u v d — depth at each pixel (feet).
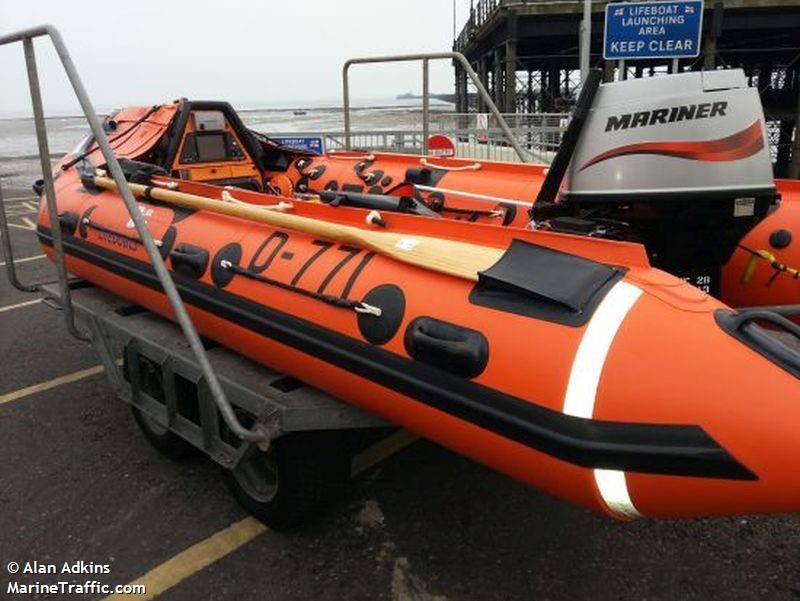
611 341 5.76
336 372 7.77
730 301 11.08
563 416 5.74
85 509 9.82
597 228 8.02
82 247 12.79
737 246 9.36
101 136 7.79
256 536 9.14
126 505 9.89
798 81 65.67
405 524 9.29
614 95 7.95
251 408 8.46
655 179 7.83
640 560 8.46
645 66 76.18
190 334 7.71
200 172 15.47
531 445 5.97
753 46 71.82
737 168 7.75
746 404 5.34
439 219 7.84
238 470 9.27
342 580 8.25
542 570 8.32
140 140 15.02
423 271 7.30
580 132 8.24
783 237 10.32
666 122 7.72
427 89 16.96
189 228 10.59
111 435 12.06
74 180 14.44
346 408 8.04
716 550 8.61
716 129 7.66
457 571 8.34
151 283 10.81
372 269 7.79
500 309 6.46
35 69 9.45
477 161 14.79
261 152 17.16
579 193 8.28
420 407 6.89
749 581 8.05
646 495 5.65
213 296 9.53
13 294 21.68
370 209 9.23
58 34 8.11
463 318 6.64
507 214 13.16
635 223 8.60
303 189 17.16
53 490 10.32
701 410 5.41
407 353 6.98
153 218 11.35
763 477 5.29
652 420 5.49
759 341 5.65
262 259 9.12
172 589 8.19
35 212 39.09
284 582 8.26
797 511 5.42
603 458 5.56
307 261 8.52
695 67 66.90
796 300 10.32
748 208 8.01
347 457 8.98
